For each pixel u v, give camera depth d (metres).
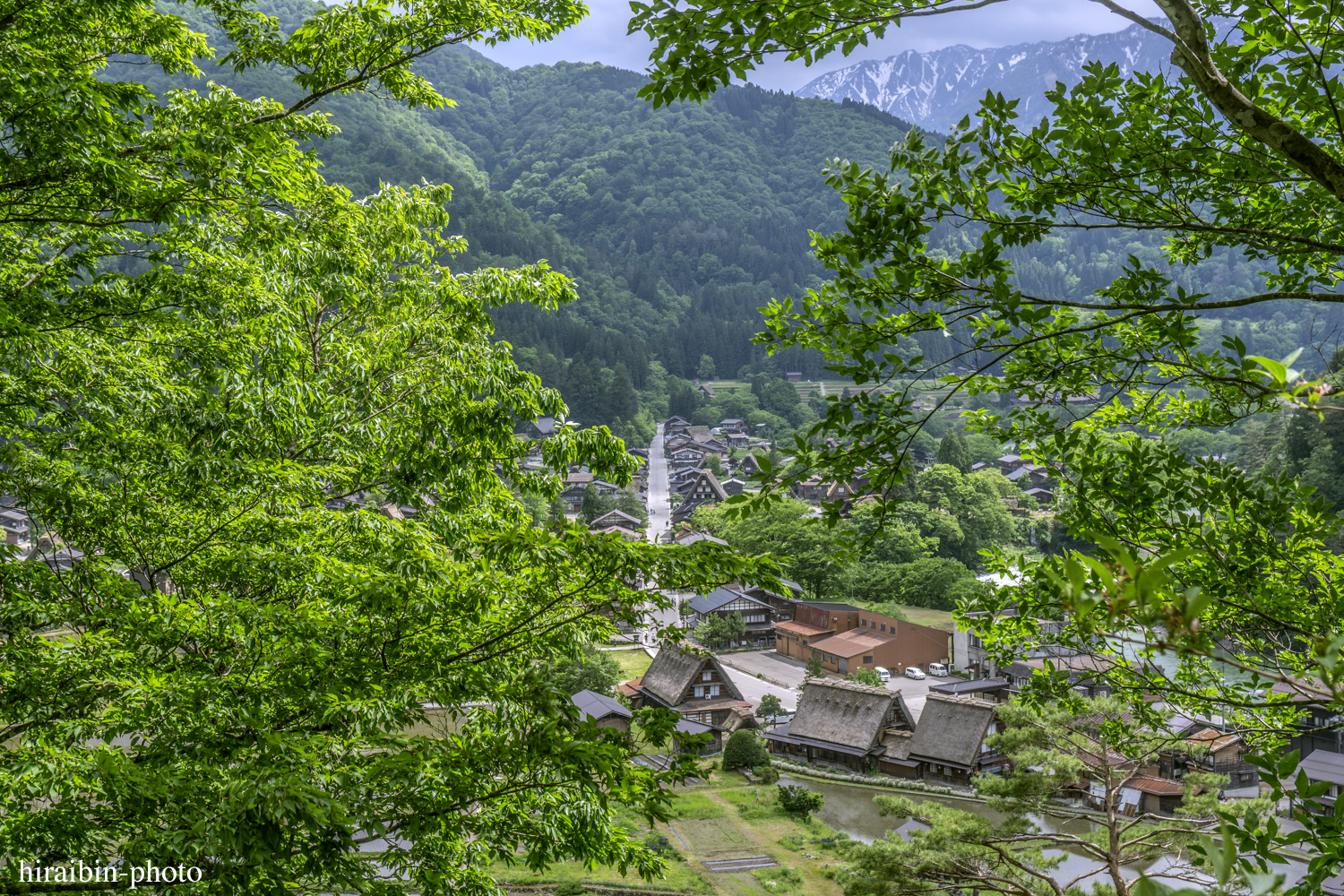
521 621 7.20
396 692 6.62
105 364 8.05
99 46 8.32
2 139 5.36
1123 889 13.36
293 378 9.09
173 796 4.97
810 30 3.79
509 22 8.81
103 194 5.78
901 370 4.48
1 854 5.09
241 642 6.84
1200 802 15.37
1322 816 3.38
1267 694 6.07
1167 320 4.60
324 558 7.69
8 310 6.89
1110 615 1.78
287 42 8.79
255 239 9.23
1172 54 3.14
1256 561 6.07
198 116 6.46
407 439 10.28
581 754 5.21
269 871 5.29
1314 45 4.09
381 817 5.66
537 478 11.02
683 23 3.80
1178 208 4.83
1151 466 6.17
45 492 7.98
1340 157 4.59
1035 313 4.11
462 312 12.43
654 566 6.30
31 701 6.41
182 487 8.39
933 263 4.33
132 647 7.15
